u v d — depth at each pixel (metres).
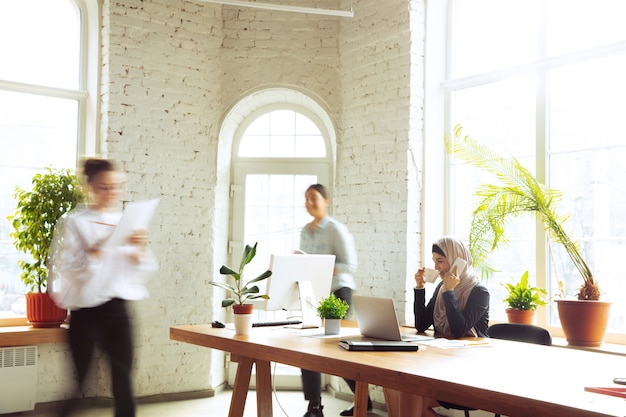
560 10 4.89
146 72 5.64
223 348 3.54
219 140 5.98
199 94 5.88
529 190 4.62
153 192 5.64
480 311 3.61
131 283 3.46
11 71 5.44
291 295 4.06
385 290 5.47
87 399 5.35
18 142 5.43
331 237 5.21
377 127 5.62
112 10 5.50
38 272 5.07
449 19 5.64
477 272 5.12
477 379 2.36
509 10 5.26
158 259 5.62
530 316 4.61
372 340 3.38
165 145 5.70
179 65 5.78
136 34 5.60
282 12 6.00
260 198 6.29
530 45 5.11
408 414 3.28
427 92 5.51
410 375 2.46
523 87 5.10
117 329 3.36
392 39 5.54
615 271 4.48
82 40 5.70
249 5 5.38
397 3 5.51
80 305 3.32
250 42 6.01
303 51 5.98
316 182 6.19
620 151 4.49
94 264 3.36
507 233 5.13
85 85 5.70
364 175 5.70
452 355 2.93
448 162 5.57
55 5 5.64
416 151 5.44
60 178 5.09
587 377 2.43
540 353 3.03
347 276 5.16
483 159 4.79
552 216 4.48
